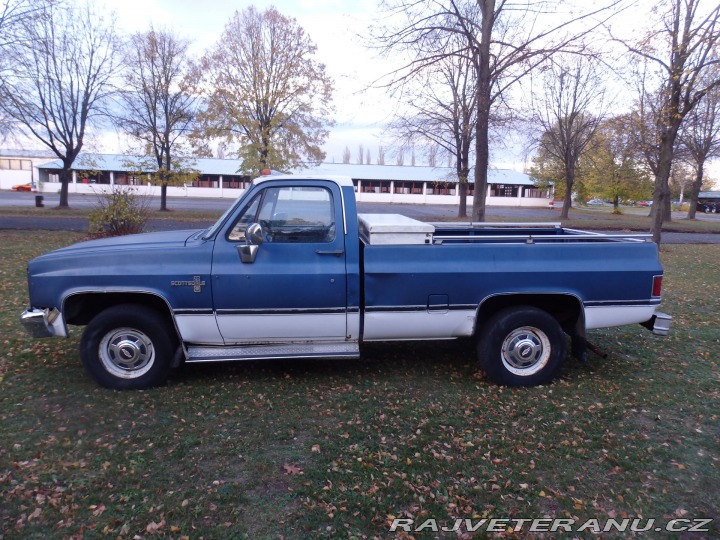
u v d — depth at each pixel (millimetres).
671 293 10172
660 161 16594
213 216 29469
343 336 4926
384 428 4168
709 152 33812
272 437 3994
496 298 5059
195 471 3504
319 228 4793
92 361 4742
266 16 25094
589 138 34281
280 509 3125
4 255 13062
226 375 5250
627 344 6617
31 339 6289
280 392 4844
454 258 4867
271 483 3389
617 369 5656
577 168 42312
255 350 4840
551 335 4996
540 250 4965
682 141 26062
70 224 22094
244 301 4691
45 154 73625
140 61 29281
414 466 3611
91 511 3066
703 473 3602
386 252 4797
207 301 4676
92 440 3885
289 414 4391
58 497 3178
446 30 10891
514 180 64000
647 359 6020
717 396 4934
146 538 2854
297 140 26969
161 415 4324
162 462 3605
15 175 72375
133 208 15789
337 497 3246
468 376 5336
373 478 3459
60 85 28797
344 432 4090
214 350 4848
